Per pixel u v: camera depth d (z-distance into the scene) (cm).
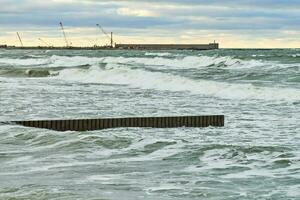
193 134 1958
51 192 1096
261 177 1262
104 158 1487
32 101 3036
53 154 1545
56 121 2083
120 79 5072
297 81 4175
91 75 5616
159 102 3058
